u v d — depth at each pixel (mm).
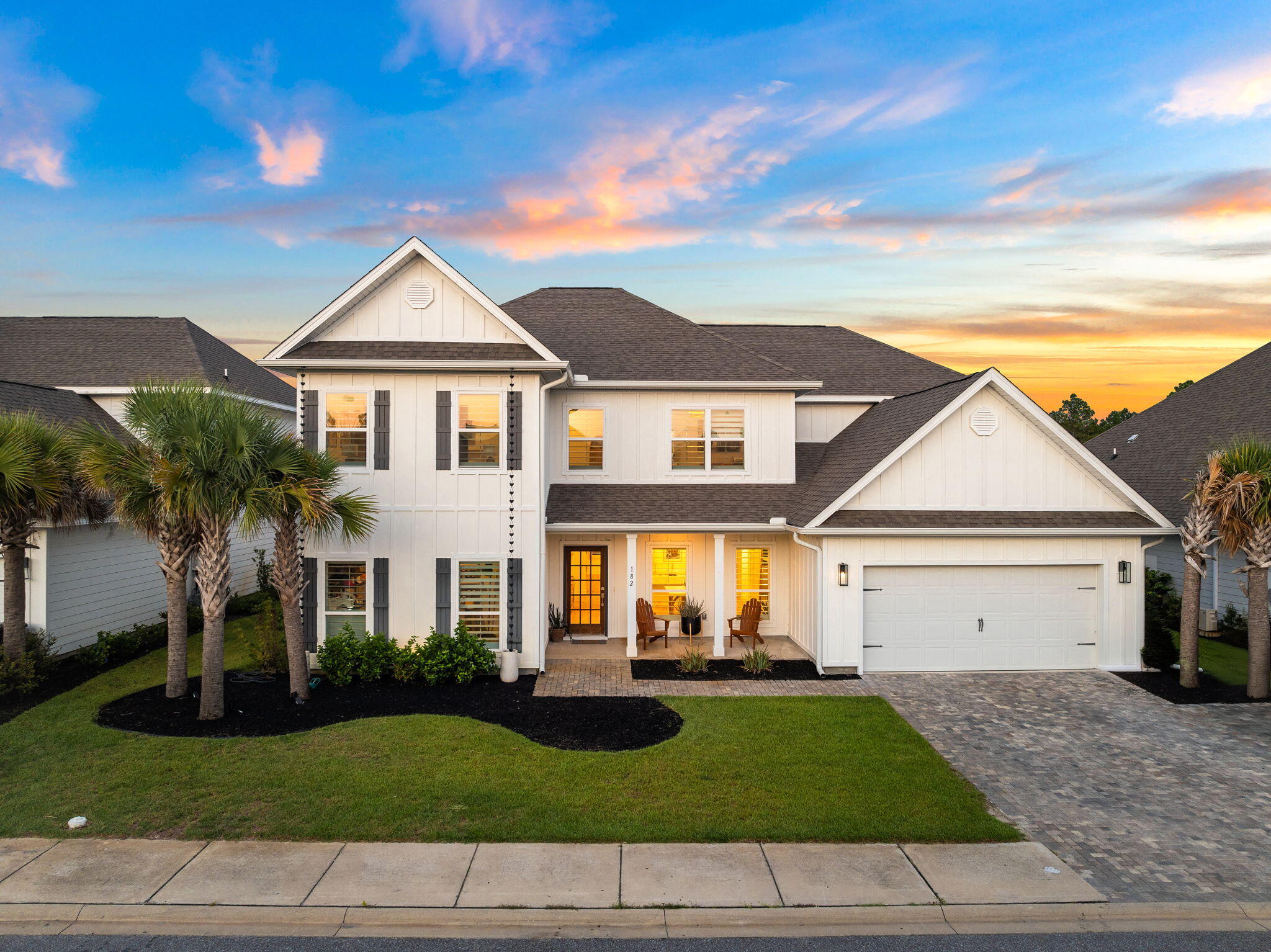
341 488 15242
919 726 12578
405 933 6938
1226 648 17859
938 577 15961
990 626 16047
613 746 11375
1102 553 16000
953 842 8625
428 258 15492
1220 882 7879
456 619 15430
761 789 9906
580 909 7270
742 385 17922
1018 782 10383
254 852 8180
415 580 15398
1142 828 9078
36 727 11734
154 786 9688
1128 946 6875
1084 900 7496
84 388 21281
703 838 8609
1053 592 16094
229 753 10789
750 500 17656
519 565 15492
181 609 13219
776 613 18656
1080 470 16125
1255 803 9766
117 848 8219
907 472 15883
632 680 15195
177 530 12852
